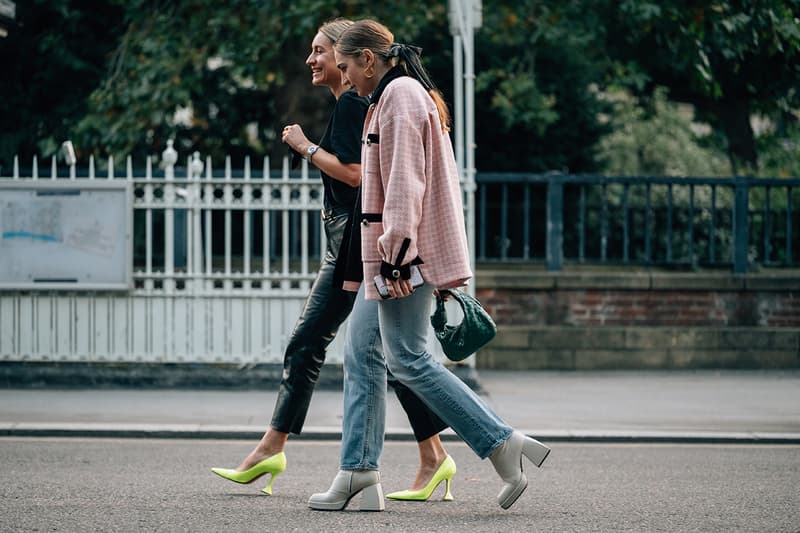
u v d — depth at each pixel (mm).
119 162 17047
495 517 6234
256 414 10547
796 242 16516
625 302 14180
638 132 27109
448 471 6805
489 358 13906
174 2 17453
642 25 17359
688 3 16641
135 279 12312
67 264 12188
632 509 6590
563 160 20859
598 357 13898
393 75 6145
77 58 19625
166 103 16906
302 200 12227
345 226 6469
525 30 18453
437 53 20469
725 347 13992
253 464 6922
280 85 18672
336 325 6941
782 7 16625
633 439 9648
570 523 6117
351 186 6715
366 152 6070
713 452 9094
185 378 12164
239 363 12242
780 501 6910
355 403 6367
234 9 16703
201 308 12234
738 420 10430
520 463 6180
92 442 9328
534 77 20078
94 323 12242
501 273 14078
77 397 11484
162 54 16828
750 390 12359
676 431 9844
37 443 9219
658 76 21938
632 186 19641
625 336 13898
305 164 12266
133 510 6383
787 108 22359
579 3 17828
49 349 12234
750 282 14289
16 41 19656
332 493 6367
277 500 6738
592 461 8594
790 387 12609
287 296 12227
